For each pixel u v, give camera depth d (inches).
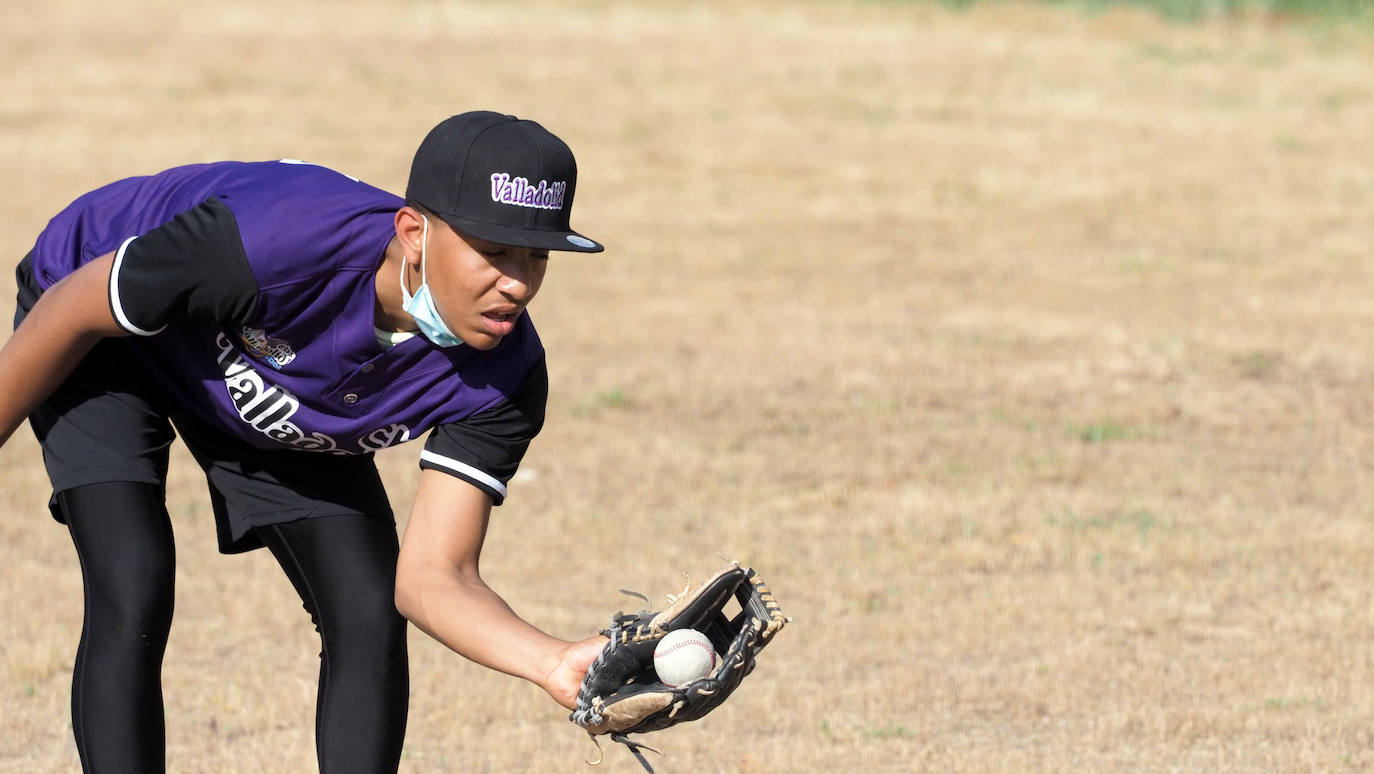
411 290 481.4
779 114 2999.5
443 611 487.2
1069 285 1908.2
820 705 823.1
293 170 512.7
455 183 452.8
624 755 759.1
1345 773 733.9
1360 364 1569.9
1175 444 1326.3
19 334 506.9
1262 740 773.3
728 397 1456.7
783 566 1031.0
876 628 928.9
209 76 3257.9
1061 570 1033.5
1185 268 1995.6
